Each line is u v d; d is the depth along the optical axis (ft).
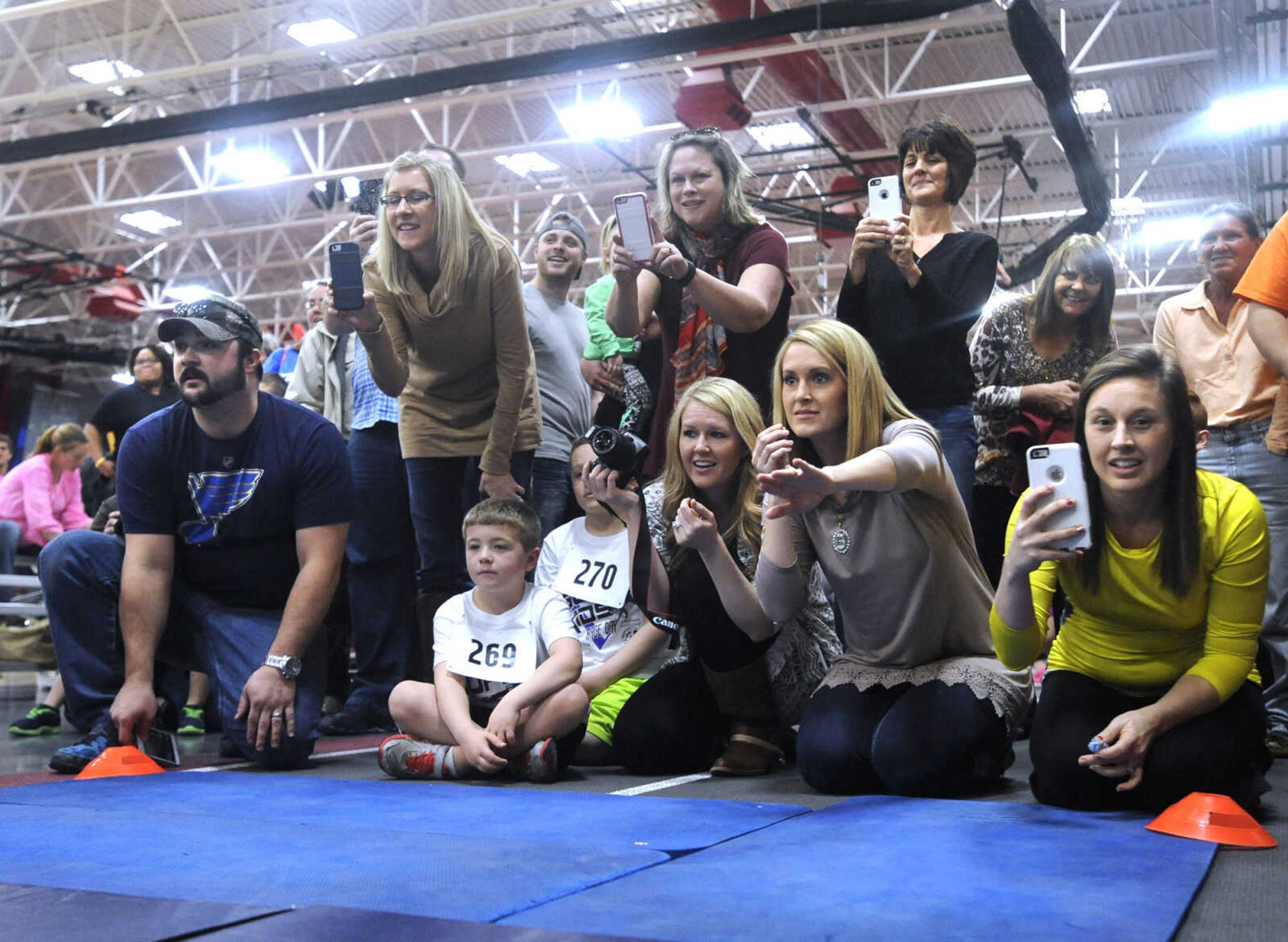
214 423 9.76
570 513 13.73
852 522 8.15
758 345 10.55
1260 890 5.16
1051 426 11.24
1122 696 7.39
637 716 9.38
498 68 31.40
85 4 35.22
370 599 12.75
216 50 42.52
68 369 84.02
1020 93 42.39
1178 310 12.03
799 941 4.21
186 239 58.75
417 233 11.00
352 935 4.23
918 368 10.66
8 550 19.30
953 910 4.65
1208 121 37.22
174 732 13.50
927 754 7.77
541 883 5.08
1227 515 6.97
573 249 13.88
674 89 43.62
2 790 7.98
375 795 7.77
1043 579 7.55
